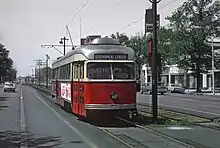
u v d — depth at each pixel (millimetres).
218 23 64938
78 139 13555
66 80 23531
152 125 17578
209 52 65625
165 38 67938
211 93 62688
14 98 44875
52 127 17141
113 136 14188
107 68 17922
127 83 17922
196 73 65938
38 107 29922
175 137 13953
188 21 65500
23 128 16797
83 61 18188
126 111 17812
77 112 19578
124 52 18219
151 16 19234
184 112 25016
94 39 19031
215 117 21469
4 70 148000
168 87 65812
